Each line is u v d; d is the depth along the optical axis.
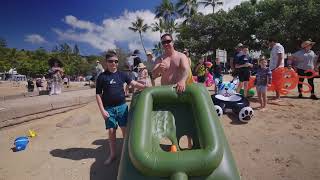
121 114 2.35
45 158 2.63
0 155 2.76
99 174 2.30
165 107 2.00
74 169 2.40
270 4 18.67
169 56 2.29
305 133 2.83
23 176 2.33
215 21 21.27
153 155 1.52
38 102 4.53
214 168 1.51
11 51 49.66
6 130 3.58
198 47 21.84
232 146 2.63
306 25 16.19
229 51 21.48
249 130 2.98
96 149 2.77
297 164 2.27
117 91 2.33
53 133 3.34
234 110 3.36
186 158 1.49
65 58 43.59
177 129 1.91
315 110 3.58
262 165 2.28
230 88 3.54
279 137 2.77
